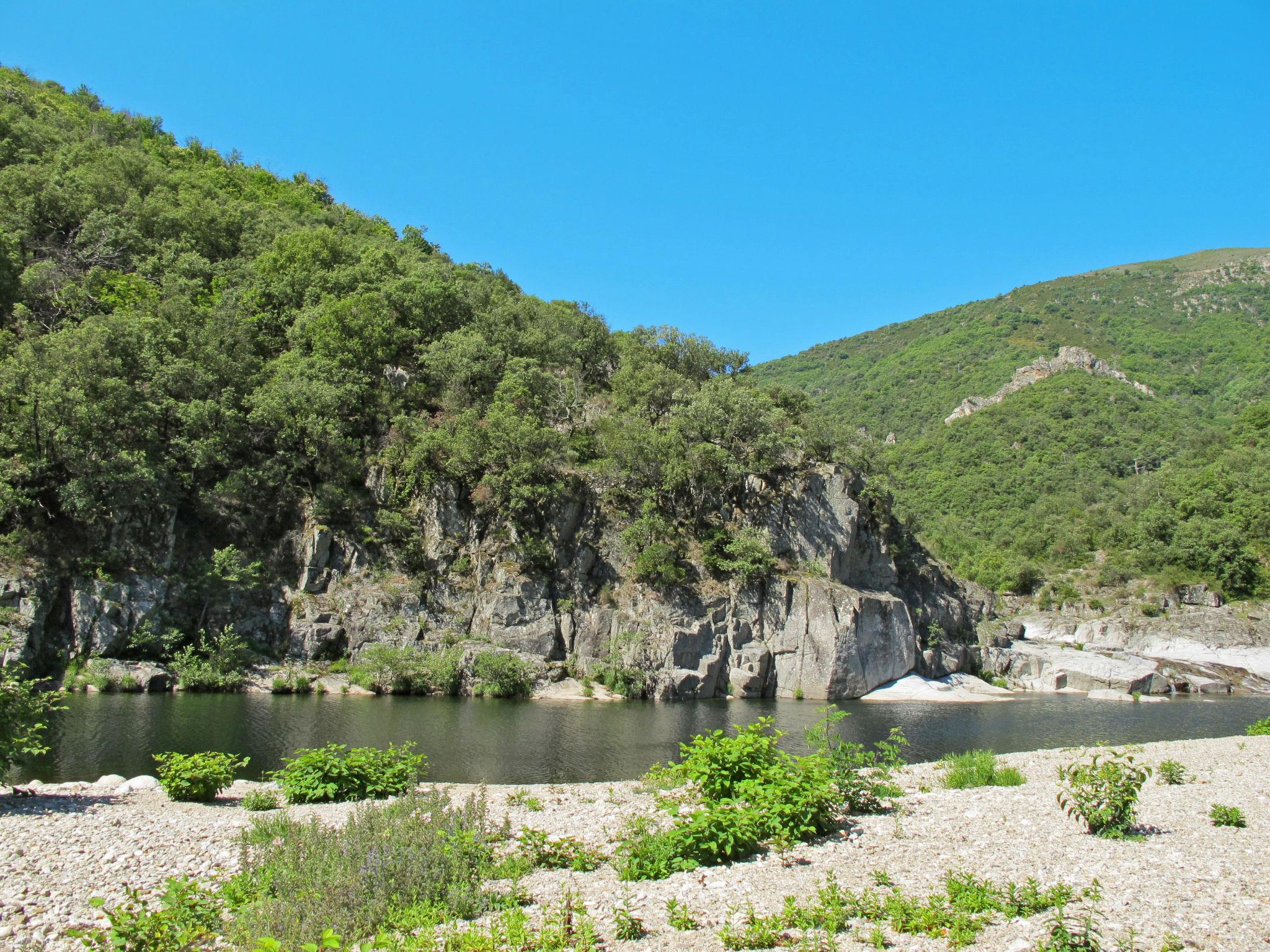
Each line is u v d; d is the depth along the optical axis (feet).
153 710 132.87
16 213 231.50
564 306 351.25
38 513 162.30
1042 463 587.68
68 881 47.39
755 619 214.90
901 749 133.08
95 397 172.14
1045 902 41.06
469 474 213.05
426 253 400.06
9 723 64.90
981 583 418.10
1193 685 271.28
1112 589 368.89
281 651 178.91
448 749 113.60
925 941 37.24
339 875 42.27
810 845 54.29
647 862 49.78
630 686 191.11
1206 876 45.21
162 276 236.63
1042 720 179.11
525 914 41.93
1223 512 405.80
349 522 198.29
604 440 238.68
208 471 191.21
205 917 40.73
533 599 199.21
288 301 247.29
